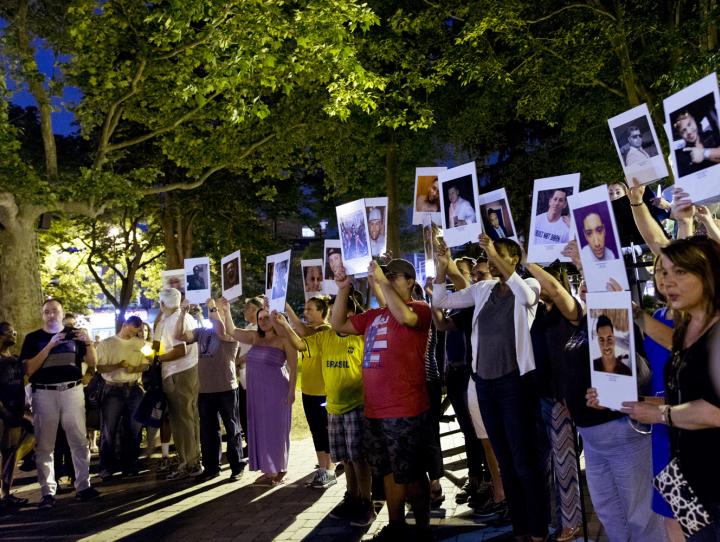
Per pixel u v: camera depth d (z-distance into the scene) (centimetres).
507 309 474
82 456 780
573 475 495
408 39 1756
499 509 589
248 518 655
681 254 281
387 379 509
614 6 1586
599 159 2006
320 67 1294
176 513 693
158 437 1110
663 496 298
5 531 670
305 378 759
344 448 621
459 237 472
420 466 510
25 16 1266
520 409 464
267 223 2950
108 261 3114
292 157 1845
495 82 1689
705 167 318
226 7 1082
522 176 2480
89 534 643
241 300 3178
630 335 305
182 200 2519
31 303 1293
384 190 2434
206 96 1455
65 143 2436
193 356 859
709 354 272
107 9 1241
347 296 564
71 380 772
